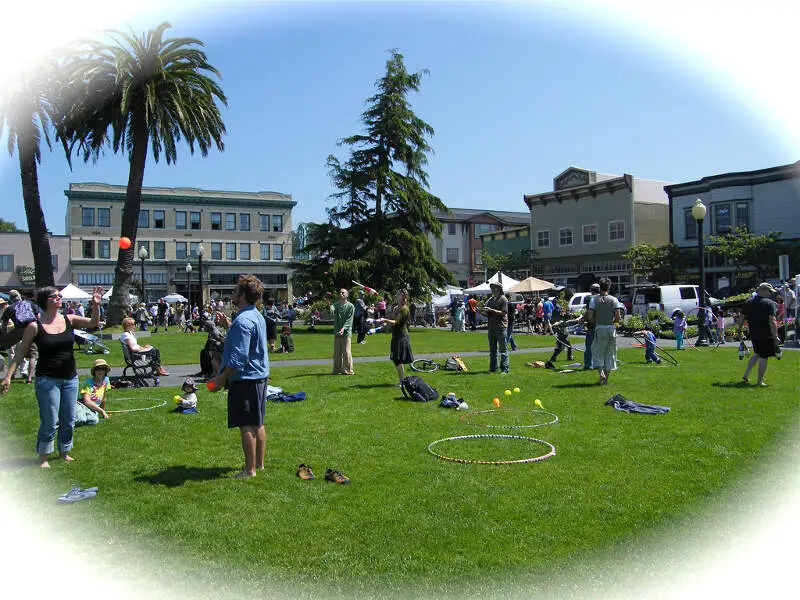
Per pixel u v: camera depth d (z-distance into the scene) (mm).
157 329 38062
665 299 30922
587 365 14375
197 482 5961
